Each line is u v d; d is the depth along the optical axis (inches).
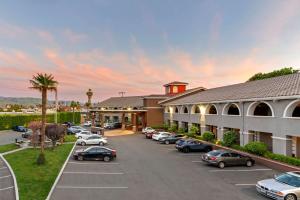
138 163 1101.7
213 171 973.8
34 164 1022.4
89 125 3329.2
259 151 1107.3
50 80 1116.5
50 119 2962.6
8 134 2269.9
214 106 1604.3
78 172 933.8
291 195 664.4
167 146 1605.6
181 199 680.4
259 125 1178.0
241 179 869.8
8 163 1061.8
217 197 699.4
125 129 2785.4
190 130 1807.3
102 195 698.8
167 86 2881.4
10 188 761.6
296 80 1170.6
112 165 1056.2
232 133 1350.9
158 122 2564.0
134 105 2864.2
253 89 1379.2
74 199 665.0
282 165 967.6
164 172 954.1
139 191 737.6
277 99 1048.8
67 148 1424.7
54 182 802.8
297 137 1052.5
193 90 2456.9
